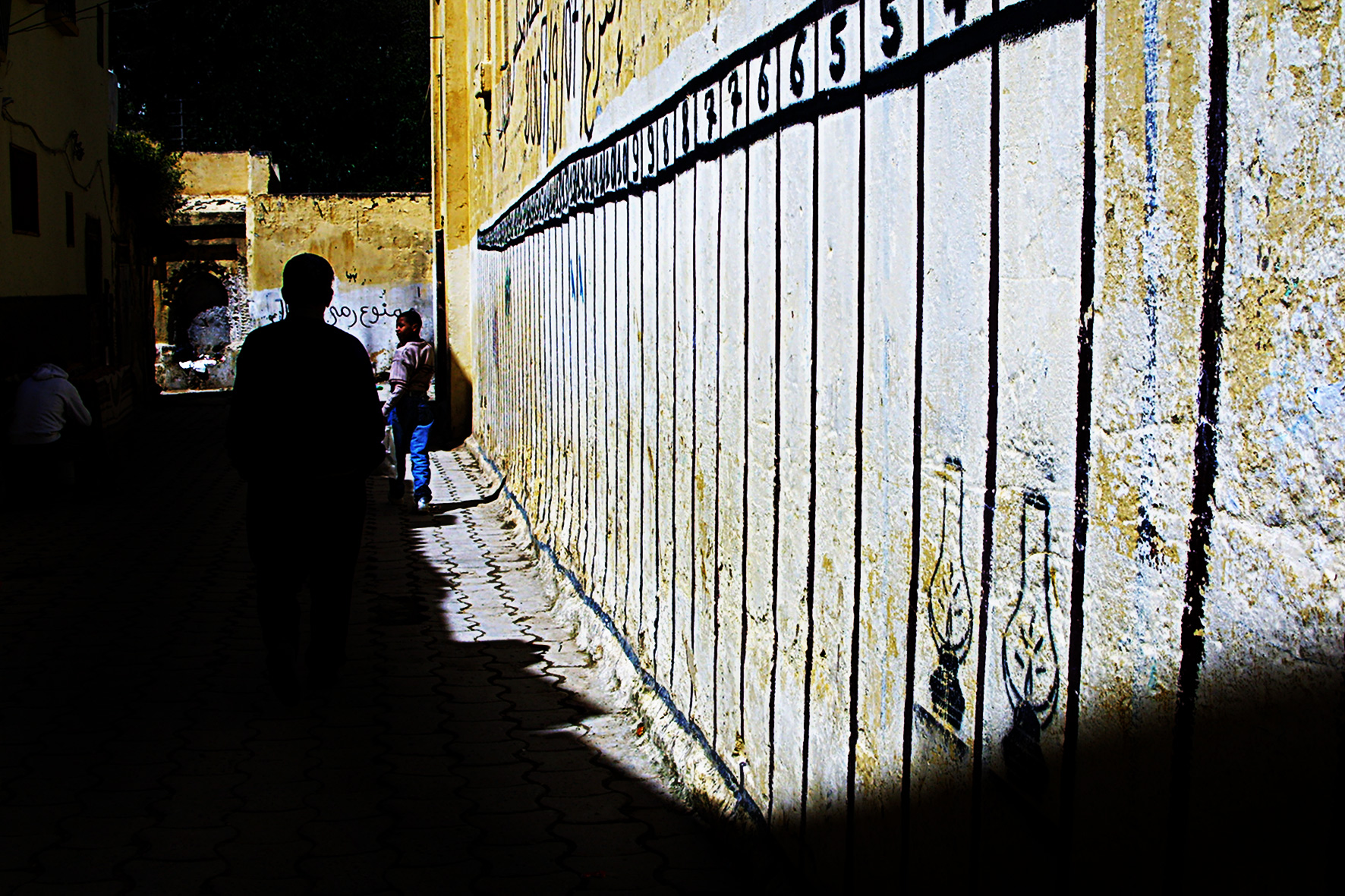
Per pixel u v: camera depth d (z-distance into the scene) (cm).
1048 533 177
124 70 3312
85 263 1564
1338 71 121
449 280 1531
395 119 3434
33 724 463
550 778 406
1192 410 144
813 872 283
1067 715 172
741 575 342
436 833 360
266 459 475
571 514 650
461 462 1352
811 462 283
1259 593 133
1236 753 136
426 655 565
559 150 693
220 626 628
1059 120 172
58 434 1062
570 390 655
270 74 3331
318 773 411
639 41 462
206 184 2544
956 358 207
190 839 355
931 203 217
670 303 419
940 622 216
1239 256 135
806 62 281
